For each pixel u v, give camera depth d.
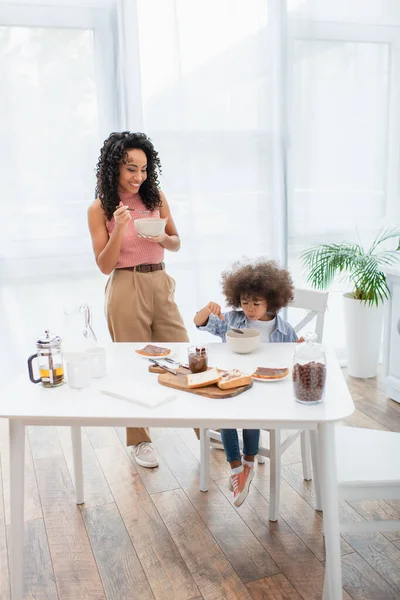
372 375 3.62
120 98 3.19
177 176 3.34
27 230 3.17
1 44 2.99
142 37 3.15
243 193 3.49
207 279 3.53
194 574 1.92
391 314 3.23
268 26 3.33
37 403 1.62
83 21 3.09
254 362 1.91
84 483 2.49
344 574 1.89
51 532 2.15
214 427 1.52
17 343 3.25
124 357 2.01
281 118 3.44
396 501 2.30
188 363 1.91
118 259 2.46
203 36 3.25
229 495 2.37
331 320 3.83
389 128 3.67
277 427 1.52
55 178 3.17
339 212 3.69
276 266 2.15
